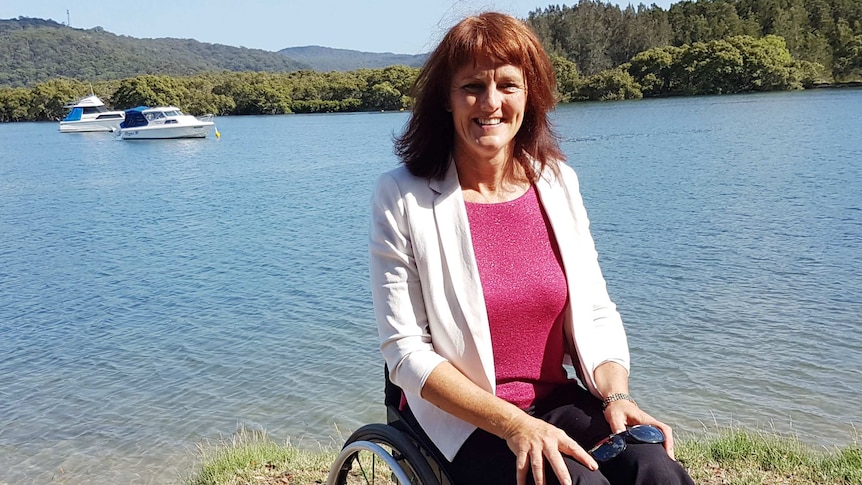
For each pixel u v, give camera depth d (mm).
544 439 2094
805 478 3904
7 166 44125
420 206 2402
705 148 36406
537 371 2432
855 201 19703
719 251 14406
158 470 6430
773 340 9086
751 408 7117
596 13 107312
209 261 15875
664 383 7809
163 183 33125
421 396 2277
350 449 2537
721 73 86750
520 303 2363
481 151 2424
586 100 89000
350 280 13344
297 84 102625
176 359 9422
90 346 10172
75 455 6824
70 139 65562
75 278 14789
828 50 94562
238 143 54656
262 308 11664
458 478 2291
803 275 12297
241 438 6445
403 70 101250
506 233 2439
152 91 92250
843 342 8938
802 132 41406
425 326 2410
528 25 2521
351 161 39375
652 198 22250
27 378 8984
